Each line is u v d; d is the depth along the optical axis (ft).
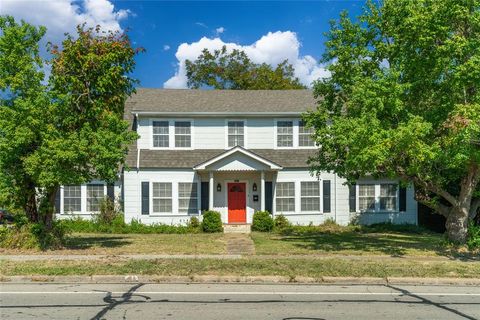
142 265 43.32
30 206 58.70
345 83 62.39
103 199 87.25
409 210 89.66
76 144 53.52
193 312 28.12
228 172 87.76
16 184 56.49
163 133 88.94
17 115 53.57
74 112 59.26
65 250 55.42
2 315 27.27
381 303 31.27
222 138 89.97
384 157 49.49
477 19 51.93
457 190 76.59
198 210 86.89
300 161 88.58
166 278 38.99
